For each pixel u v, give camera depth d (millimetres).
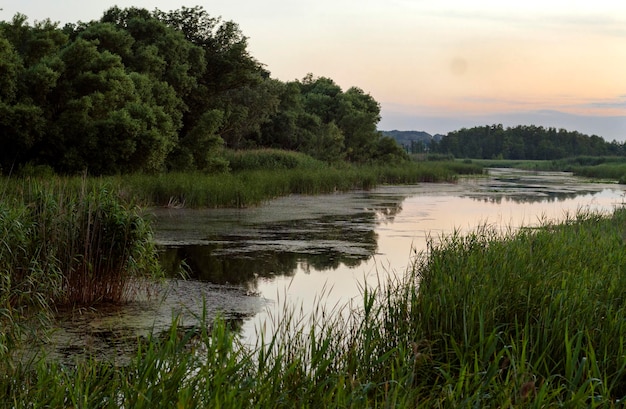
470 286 7047
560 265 8492
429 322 6605
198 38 40688
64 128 25781
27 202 10797
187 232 17719
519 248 9203
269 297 10492
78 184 19812
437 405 4855
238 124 47062
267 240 16578
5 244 8594
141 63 33500
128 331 8367
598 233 12031
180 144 34219
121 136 26391
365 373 5586
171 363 4750
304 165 41344
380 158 64250
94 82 26672
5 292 8047
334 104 70562
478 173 69312
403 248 15602
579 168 83688
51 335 7699
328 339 5391
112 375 5773
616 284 7406
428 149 171250
